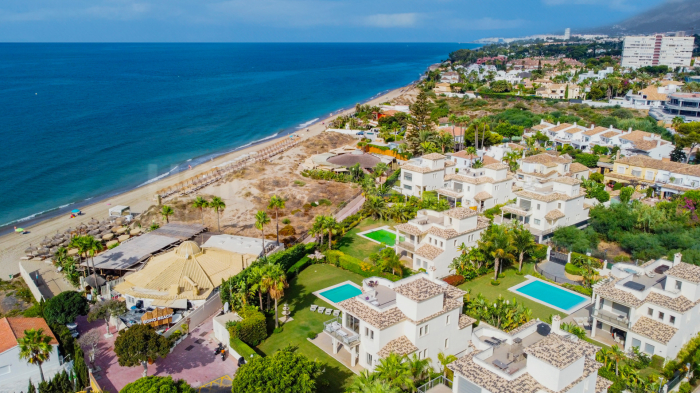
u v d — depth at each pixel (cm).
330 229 7819
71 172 12731
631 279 5494
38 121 18412
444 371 4344
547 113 19500
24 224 9481
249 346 5134
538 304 6222
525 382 3503
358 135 17212
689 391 4459
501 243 6800
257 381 3950
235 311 5803
